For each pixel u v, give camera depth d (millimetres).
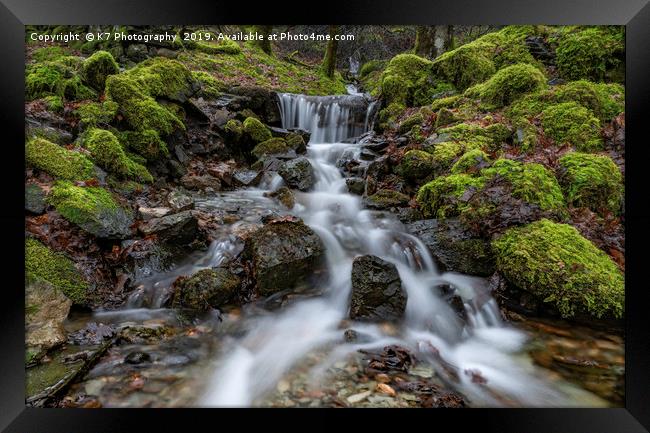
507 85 6480
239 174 6215
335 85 15844
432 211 4566
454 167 4824
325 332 2881
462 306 3207
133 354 2371
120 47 8352
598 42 6598
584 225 3629
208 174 5922
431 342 2820
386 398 2129
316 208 5176
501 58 8031
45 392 1963
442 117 6434
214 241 3854
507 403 2160
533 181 3941
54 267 2760
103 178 4031
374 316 3039
